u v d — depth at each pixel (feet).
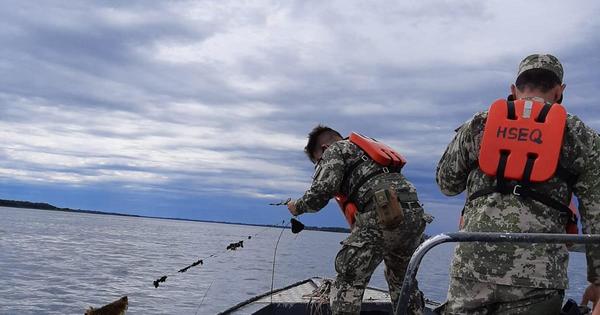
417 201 12.69
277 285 64.28
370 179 12.46
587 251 7.29
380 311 17.06
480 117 8.26
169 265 98.17
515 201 7.57
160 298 52.85
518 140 7.65
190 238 252.01
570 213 7.80
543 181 7.45
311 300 17.20
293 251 164.66
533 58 8.43
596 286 7.32
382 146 13.07
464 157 8.46
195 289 60.80
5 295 53.36
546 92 8.21
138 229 384.68
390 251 12.80
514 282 7.32
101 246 155.33
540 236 6.35
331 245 224.53
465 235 6.35
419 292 13.21
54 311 46.39
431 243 6.34
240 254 138.21
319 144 14.58
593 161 7.49
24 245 134.82
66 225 343.05
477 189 8.07
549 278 7.32
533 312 7.34
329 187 12.44
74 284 65.00
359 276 12.31
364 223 12.32
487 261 7.52
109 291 59.36
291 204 13.14
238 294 55.77
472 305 7.62
